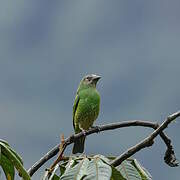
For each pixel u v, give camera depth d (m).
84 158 3.93
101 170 3.77
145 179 4.07
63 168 4.09
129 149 4.21
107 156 4.16
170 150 4.73
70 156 4.18
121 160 4.09
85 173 3.76
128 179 3.95
